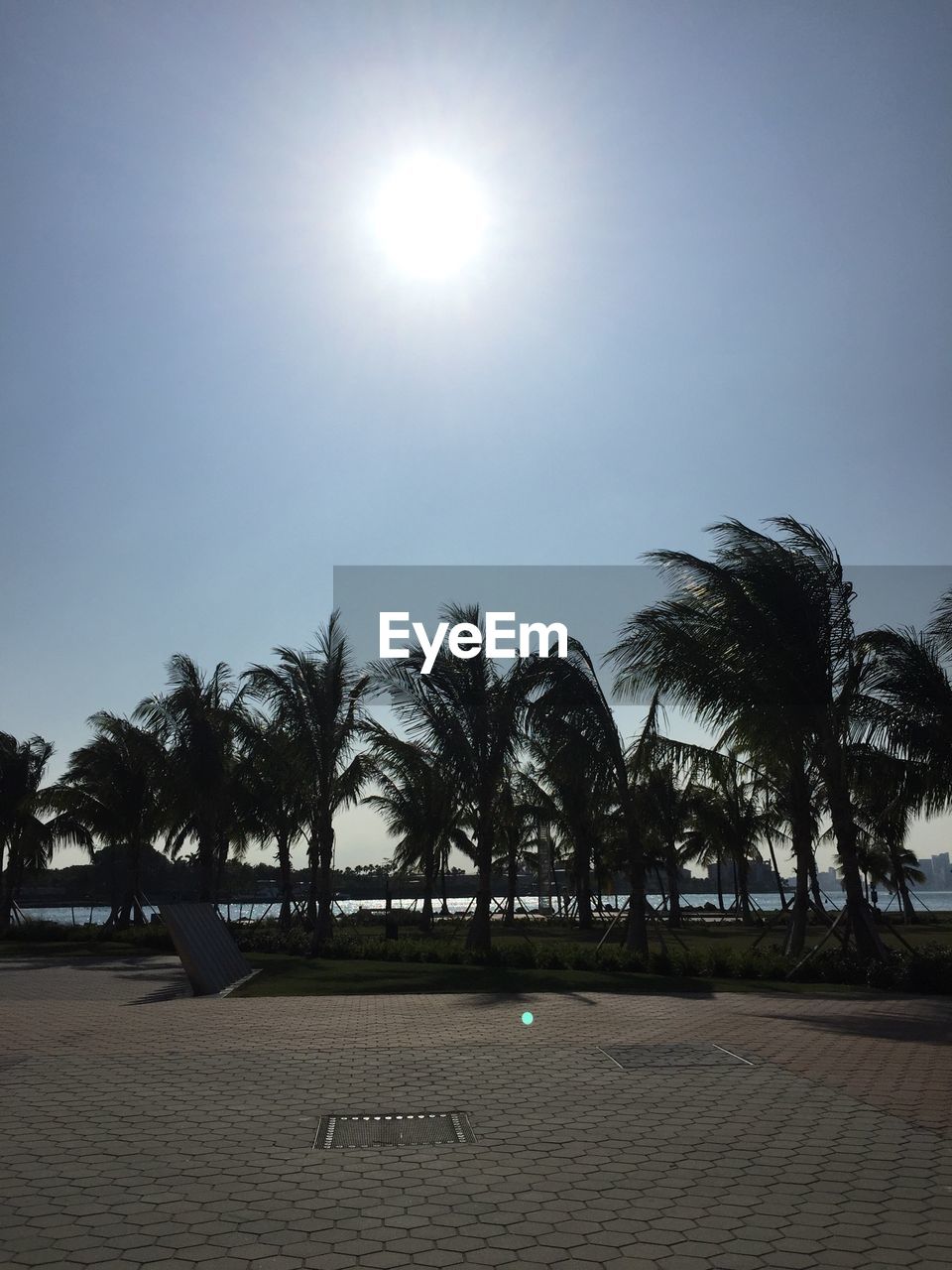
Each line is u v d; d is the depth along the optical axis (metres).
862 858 27.98
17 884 35.62
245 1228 4.38
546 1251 4.09
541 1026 10.86
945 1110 6.65
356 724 25.41
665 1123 6.30
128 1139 5.95
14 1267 3.93
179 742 28.86
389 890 49.84
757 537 17.92
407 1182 5.07
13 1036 10.24
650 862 50.41
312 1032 10.45
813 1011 12.16
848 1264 3.94
